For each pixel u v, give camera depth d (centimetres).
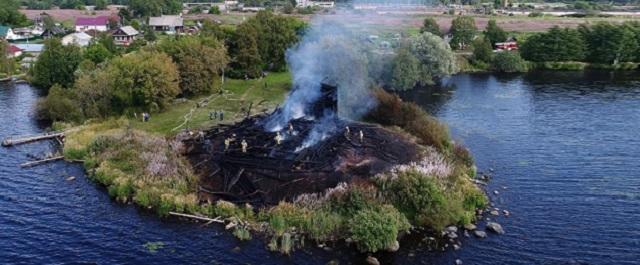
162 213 6231
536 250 5556
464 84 14288
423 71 14075
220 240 5681
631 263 5356
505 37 18488
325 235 5669
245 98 11738
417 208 5991
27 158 8288
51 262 5359
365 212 5678
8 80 14562
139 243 5669
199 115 10200
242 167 6888
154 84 10406
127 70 10344
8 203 6662
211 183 6738
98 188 7088
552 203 6675
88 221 6166
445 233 5806
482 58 16612
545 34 17062
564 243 5712
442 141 8288
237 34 13900
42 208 6512
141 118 10062
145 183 6719
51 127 9938
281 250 5441
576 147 8781
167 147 7812
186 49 11938
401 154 7481
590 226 6091
